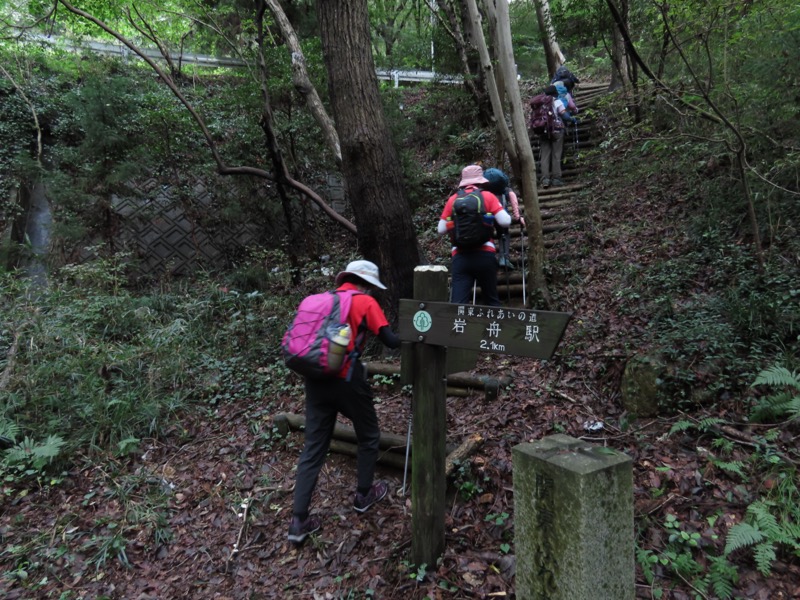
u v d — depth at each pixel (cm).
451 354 243
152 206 751
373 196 462
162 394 438
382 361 445
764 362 295
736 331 325
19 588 273
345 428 342
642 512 235
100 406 397
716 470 247
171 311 617
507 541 241
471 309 199
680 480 247
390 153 465
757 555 194
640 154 624
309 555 267
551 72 1045
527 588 160
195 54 1000
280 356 496
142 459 372
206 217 768
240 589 257
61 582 275
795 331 308
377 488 290
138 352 472
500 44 465
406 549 250
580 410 325
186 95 871
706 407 290
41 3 790
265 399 429
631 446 282
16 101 788
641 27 597
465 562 232
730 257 396
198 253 762
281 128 727
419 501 229
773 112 391
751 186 416
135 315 555
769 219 390
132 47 586
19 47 830
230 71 1017
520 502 161
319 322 252
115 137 678
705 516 226
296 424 367
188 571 274
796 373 276
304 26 945
